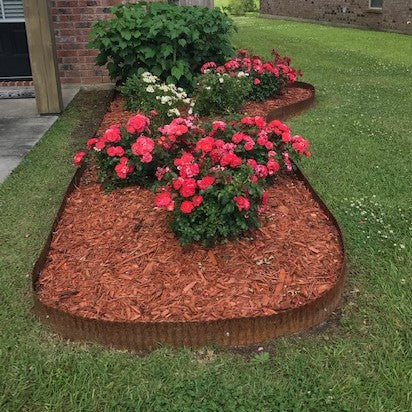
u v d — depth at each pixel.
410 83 8.95
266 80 7.03
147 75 6.36
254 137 4.01
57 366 2.66
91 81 8.42
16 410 2.42
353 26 18.91
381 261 3.48
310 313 2.85
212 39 7.12
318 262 3.24
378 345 2.78
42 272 3.21
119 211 3.82
